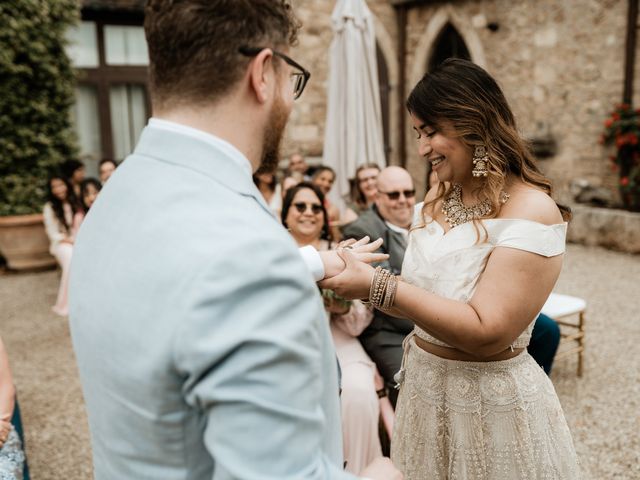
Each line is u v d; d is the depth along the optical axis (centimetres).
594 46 834
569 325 396
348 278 133
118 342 75
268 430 68
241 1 80
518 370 155
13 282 731
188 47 80
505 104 150
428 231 162
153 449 76
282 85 89
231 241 72
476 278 146
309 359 73
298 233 312
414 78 1077
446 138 146
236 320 69
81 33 1001
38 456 321
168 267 72
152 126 86
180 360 69
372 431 256
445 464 162
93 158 1043
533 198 143
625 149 805
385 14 1071
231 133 84
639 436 319
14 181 786
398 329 282
